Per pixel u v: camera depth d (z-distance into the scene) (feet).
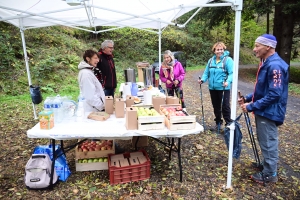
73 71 30.91
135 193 8.00
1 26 29.14
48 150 9.02
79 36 45.01
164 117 7.93
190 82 36.06
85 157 9.39
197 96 25.70
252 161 10.22
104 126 7.95
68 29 41.91
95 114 8.73
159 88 14.76
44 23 14.98
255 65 65.82
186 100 23.54
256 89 8.06
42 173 8.09
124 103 9.02
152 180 8.75
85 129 7.67
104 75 13.25
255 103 7.72
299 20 35.27
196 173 9.27
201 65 63.21
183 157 10.63
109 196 7.86
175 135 7.64
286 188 8.29
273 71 7.30
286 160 10.46
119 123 8.26
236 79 7.67
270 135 8.01
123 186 8.37
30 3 10.96
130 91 11.36
